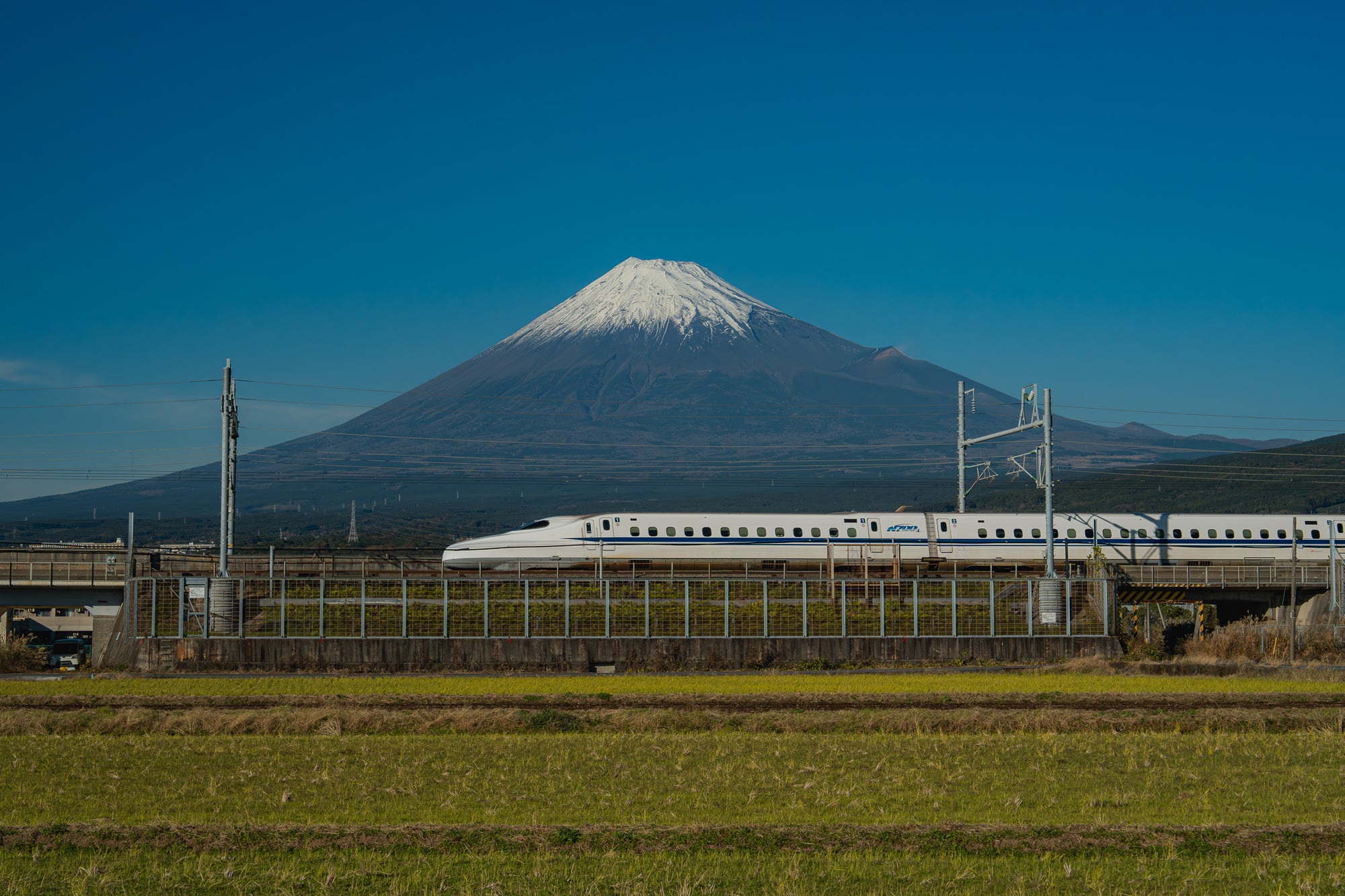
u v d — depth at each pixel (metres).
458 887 21.39
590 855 23.31
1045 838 24.25
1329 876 22.34
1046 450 64.31
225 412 61.31
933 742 35.25
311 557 70.56
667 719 38.94
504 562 73.62
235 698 43.84
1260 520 80.00
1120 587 71.88
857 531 76.75
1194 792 28.73
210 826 24.64
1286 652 61.16
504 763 31.81
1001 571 77.56
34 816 26.16
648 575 71.38
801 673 54.41
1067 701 43.62
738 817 26.19
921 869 22.61
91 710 41.44
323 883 21.52
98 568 67.12
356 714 38.59
